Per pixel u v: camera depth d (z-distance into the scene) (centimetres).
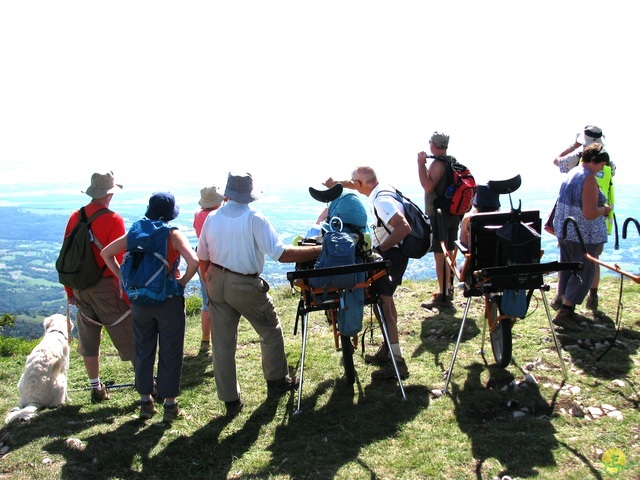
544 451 363
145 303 420
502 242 434
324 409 444
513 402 427
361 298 446
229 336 444
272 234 422
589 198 536
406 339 579
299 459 379
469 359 516
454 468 354
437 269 673
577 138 667
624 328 564
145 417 455
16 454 405
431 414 421
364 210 471
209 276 435
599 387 442
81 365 619
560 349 496
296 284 450
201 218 598
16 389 573
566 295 565
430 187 636
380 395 459
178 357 441
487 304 491
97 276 472
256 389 491
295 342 601
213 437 418
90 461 394
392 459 369
